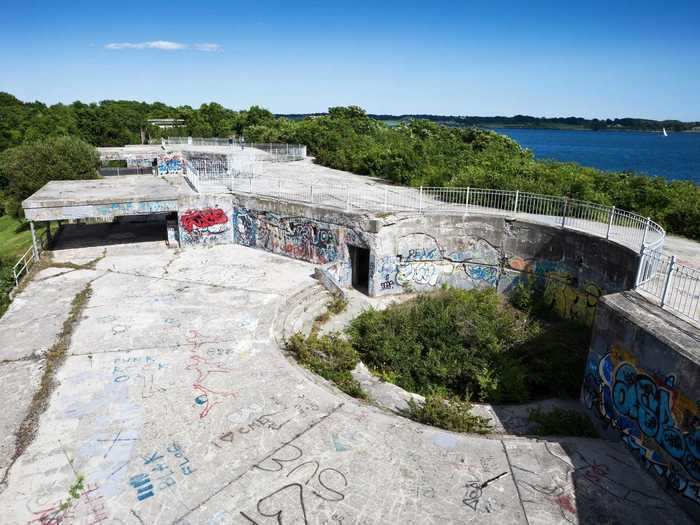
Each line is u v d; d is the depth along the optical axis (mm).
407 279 18250
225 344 11867
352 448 8258
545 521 6898
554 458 8297
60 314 13391
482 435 9109
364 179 27688
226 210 20312
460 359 13062
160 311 13703
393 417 9211
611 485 7727
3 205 42188
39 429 8602
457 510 7027
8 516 6801
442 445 8430
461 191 20312
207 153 36500
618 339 9180
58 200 17531
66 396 9586
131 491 7266
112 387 9922
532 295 17109
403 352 13344
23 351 11320
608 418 9469
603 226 15930
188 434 8539
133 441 8336
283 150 39062
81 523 6707
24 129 62281
